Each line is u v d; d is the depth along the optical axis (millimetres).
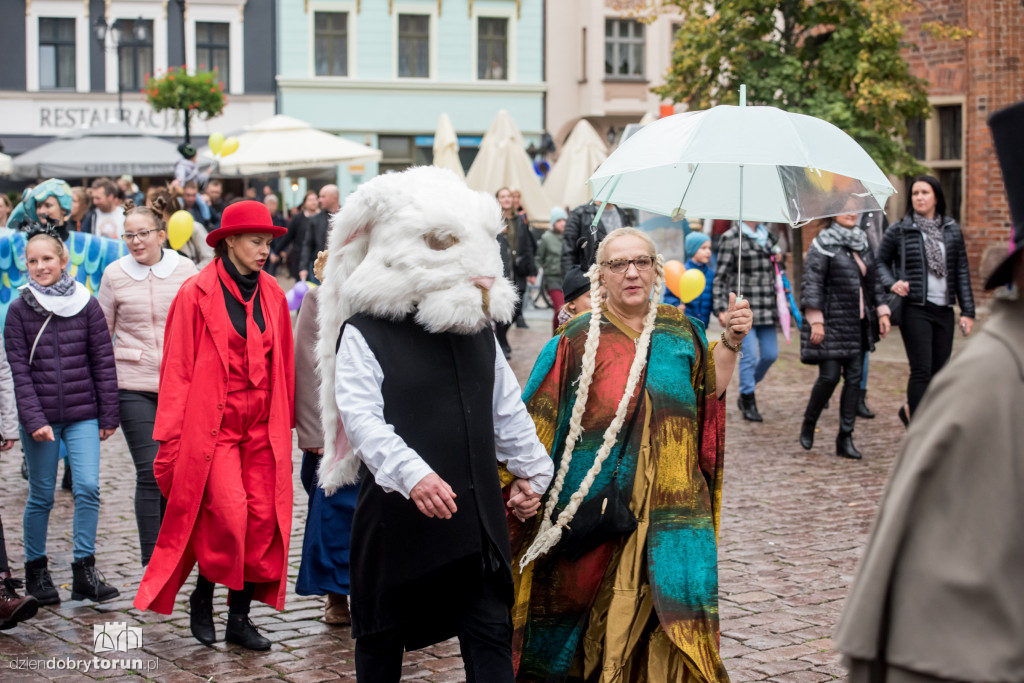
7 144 34594
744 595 5551
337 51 35938
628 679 3836
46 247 5555
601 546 3875
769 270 10180
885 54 16297
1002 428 2045
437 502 3221
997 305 2186
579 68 36656
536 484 3705
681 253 10711
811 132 4055
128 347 6043
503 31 36594
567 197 22812
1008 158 2152
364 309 3477
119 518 7215
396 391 3396
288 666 4746
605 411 3883
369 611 3443
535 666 3938
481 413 3496
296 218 16703
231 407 4938
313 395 5164
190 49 35156
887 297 8727
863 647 2117
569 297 5152
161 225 6195
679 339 3936
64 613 5441
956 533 2057
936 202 8570
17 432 5559
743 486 7902
